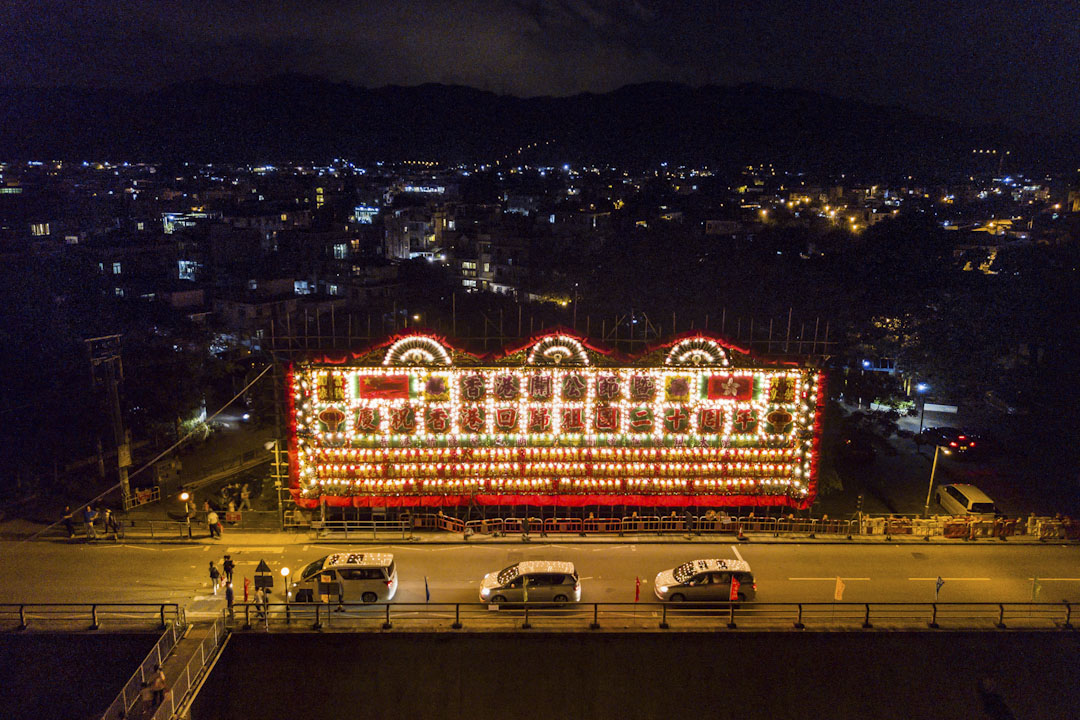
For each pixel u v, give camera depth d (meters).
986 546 35.56
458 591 30.83
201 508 40.47
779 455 36.59
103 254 100.12
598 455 36.53
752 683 27.88
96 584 31.16
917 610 29.55
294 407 35.81
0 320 63.22
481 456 36.31
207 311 84.25
